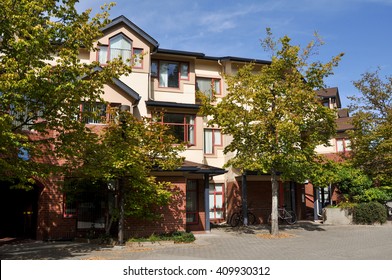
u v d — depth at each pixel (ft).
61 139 43.50
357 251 44.88
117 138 51.29
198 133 75.61
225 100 60.59
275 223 62.08
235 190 82.99
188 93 80.33
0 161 36.45
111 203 58.65
